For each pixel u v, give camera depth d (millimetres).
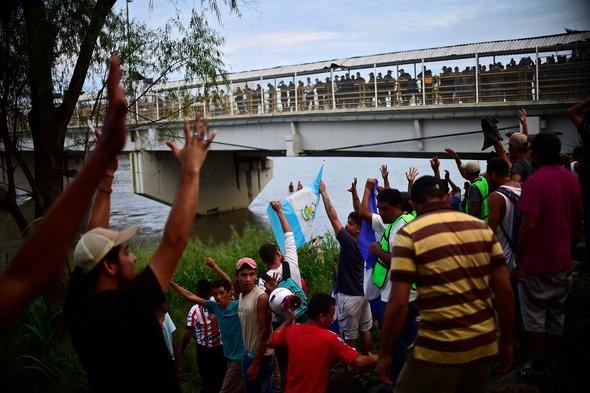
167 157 37219
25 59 8375
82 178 1742
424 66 23281
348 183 45875
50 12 8320
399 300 3377
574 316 6148
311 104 27797
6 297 1658
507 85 21250
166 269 2568
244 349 5688
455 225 3400
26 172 8938
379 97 24609
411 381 3471
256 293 5586
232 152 40281
